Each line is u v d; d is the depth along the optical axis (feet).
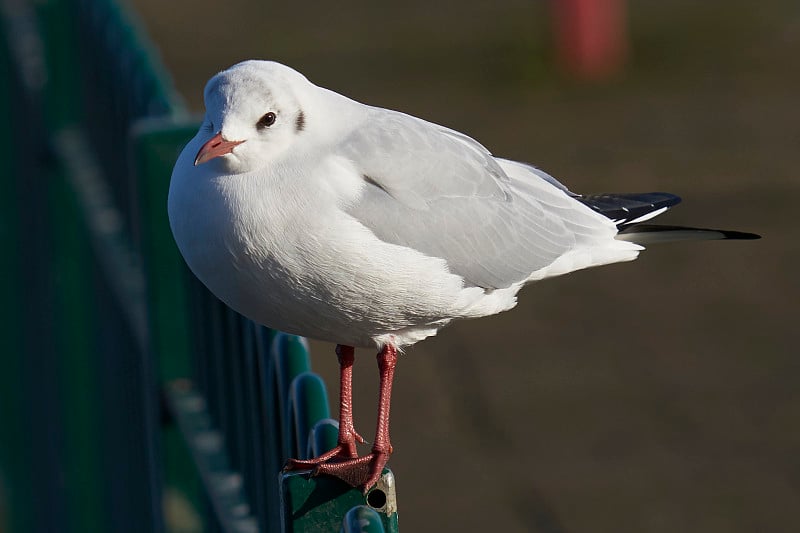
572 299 45.24
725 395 38.37
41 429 37.35
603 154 55.67
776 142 55.77
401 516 34.09
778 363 39.78
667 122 59.00
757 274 45.34
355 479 13.07
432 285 16.88
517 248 18.99
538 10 74.43
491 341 42.88
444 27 73.61
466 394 39.75
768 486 34.19
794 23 71.05
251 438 17.20
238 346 17.65
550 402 38.86
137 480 24.71
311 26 75.05
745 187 51.37
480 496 34.76
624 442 36.52
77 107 33.42
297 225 15.75
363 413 38.52
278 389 15.07
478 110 61.52
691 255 47.44
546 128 59.16
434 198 17.60
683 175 52.85
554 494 34.50
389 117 17.56
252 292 15.97
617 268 47.19
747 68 65.21
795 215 48.73
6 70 39.40
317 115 16.61
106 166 28.14
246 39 72.84
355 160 16.71
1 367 41.75
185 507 21.50
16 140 38.58
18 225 39.70
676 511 33.19
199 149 16.20
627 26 72.18
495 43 69.67
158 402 21.03
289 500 13.05
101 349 28.96
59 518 34.88
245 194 15.79
